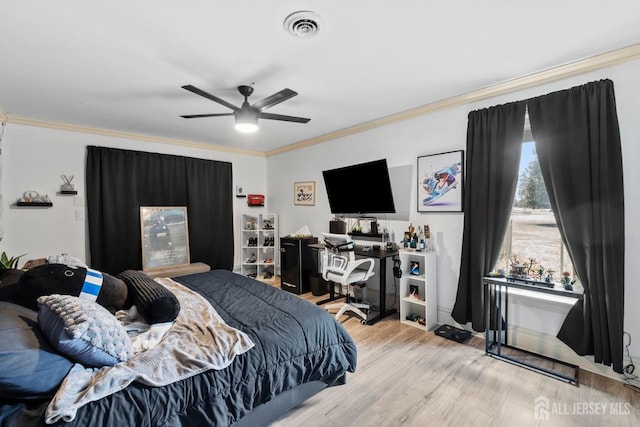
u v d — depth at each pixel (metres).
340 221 4.07
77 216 3.78
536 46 2.00
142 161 4.22
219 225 5.01
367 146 3.83
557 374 2.16
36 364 1.06
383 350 2.59
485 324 2.67
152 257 4.25
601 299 2.06
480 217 2.69
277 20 1.70
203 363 1.36
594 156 2.11
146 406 1.17
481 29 1.81
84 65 2.20
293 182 5.05
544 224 2.56
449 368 2.29
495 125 2.62
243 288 2.46
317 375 1.80
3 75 2.34
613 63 2.09
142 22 1.70
